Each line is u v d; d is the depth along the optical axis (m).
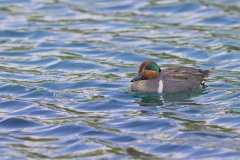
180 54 22.14
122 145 15.31
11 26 25.16
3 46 23.41
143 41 23.39
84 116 17.23
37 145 15.49
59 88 19.45
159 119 16.78
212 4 26.77
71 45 23.30
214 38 23.36
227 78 19.94
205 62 21.41
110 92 19.05
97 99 18.45
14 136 16.08
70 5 27.47
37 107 17.91
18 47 23.30
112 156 14.73
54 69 21.27
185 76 19.17
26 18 26.05
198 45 22.77
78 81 19.95
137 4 27.30
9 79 20.20
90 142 15.54
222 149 14.86
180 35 23.88
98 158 14.64
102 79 20.14
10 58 22.30
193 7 26.50
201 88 19.19
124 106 17.95
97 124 16.61
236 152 14.68
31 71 21.03
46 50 22.95
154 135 15.81
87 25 25.22
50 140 15.77
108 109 17.75
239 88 19.06
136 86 19.14
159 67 19.42
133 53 22.28
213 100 18.23
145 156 14.69
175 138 15.57
